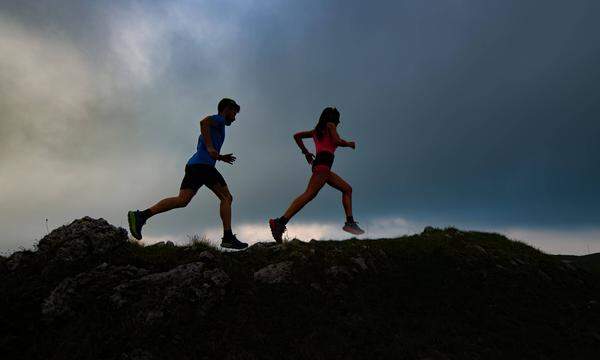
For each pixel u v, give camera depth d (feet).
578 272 55.72
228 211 25.79
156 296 21.85
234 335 21.17
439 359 23.59
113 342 18.88
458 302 33.68
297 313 24.47
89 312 20.59
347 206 26.68
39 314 20.52
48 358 18.15
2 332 19.17
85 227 26.00
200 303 22.30
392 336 24.98
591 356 30.53
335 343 22.40
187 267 24.25
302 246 33.04
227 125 26.45
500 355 26.16
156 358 18.53
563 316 37.99
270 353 20.57
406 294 32.14
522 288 41.50
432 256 41.63
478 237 55.01
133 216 22.89
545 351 29.55
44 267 23.63
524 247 57.31
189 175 24.40
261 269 28.04
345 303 27.27
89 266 24.09
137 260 25.46
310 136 27.37
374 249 37.88
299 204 25.25
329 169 25.80
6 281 22.31
